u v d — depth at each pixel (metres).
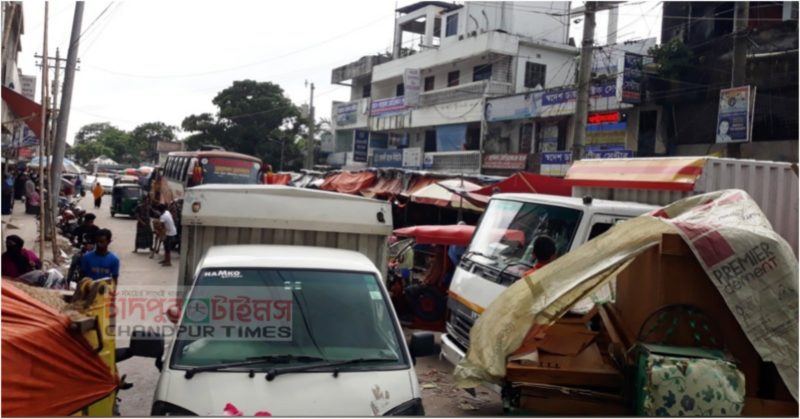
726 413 3.56
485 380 4.04
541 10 31.25
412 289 8.90
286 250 4.90
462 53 30.22
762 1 16.80
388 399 3.77
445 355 6.74
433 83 33.66
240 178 23.56
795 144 15.37
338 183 22.06
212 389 3.66
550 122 23.77
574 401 4.12
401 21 39.06
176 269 14.91
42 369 3.02
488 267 6.39
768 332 3.71
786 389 3.94
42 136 11.55
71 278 8.06
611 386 4.16
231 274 4.34
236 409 3.56
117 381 3.64
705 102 17.97
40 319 3.12
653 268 4.12
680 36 19.64
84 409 3.32
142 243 17.55
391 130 35.81
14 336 2.87
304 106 47.41
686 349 3.83
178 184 25.03
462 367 4.16
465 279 6.68
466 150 29.17
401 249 10.81
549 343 4.46
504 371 4.00
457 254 8.88
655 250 4.11
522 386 4.15
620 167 7.22
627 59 19.52
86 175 53.81
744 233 3.83
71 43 15.05
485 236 7.08
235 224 5.91
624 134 20.12
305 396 3.69
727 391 3.57
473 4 31.06
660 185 6.47
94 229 12.83
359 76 41.88
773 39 16.08
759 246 3.79
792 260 3.80
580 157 14.07
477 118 28.08
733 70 15.75
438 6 36.62
